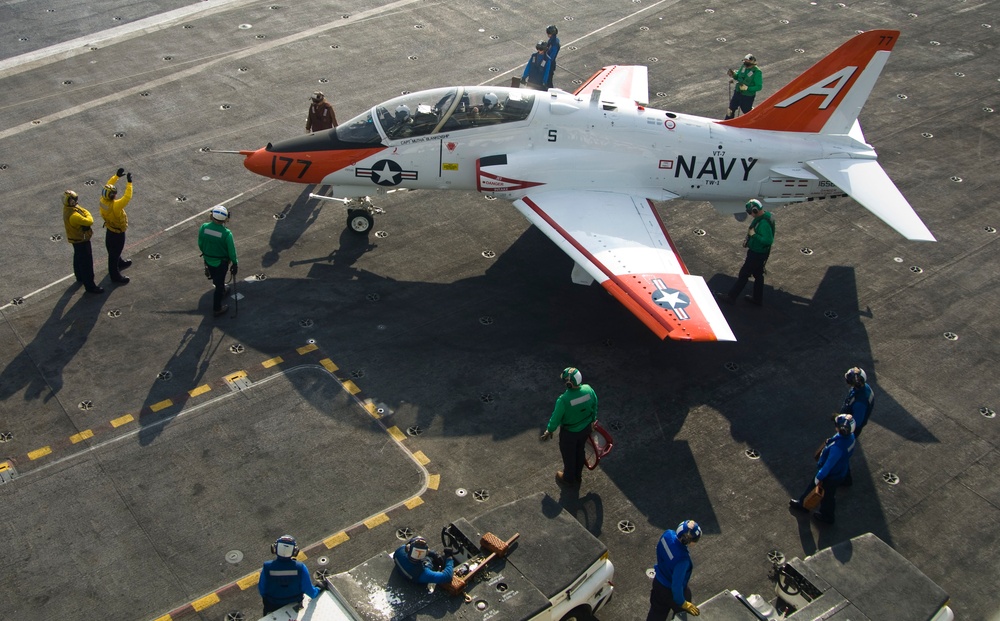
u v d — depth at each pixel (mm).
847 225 18219
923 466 12742
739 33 25844
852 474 12570
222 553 10844
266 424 12797
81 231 14312
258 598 10336
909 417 13594
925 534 11672
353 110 21141
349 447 12500
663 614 9625
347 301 15445
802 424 13391
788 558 11227
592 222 15125
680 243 17516
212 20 25266
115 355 13898
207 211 17625
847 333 15289
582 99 15969
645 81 19922
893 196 15320
